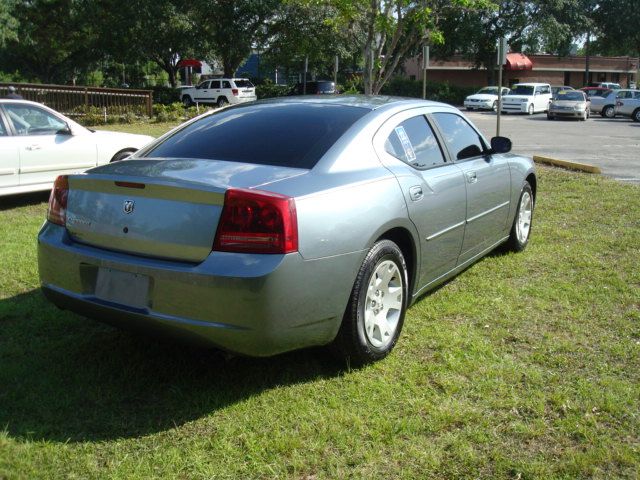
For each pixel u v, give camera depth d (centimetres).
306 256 312
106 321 342
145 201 321
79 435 295
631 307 466
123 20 3703
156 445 289
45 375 354
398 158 402
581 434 299
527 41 4584
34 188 829
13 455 277
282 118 400
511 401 328
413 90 4778
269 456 281
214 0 3684
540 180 1056
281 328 310
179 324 308
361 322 352
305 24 3709
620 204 847
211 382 349
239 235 301
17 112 825
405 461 279
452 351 388
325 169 349
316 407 322
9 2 3262
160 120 2291
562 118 3231
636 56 6631
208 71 6562
